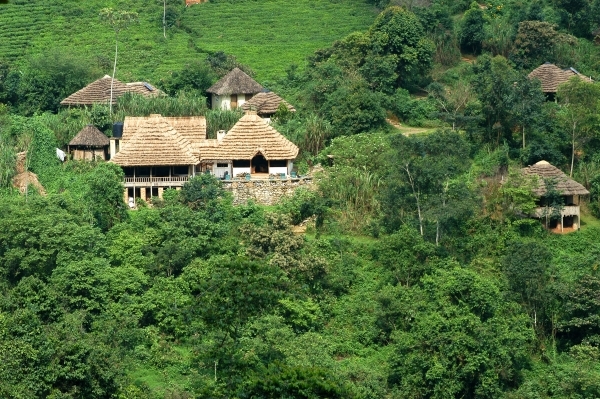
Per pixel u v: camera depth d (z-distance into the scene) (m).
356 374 167.88
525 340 176.25
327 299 186.38
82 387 152.88
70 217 187.38
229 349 143.50
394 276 189.75
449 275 183.00
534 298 184.62
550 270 189.88
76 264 176.00
